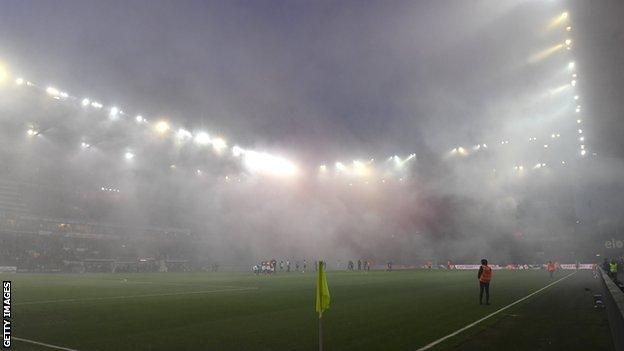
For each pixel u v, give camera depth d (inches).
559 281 1209.4
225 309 602.9
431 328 444.8
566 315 534.3
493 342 375.9
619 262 1694.1
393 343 373.7
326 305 299.7
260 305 652.1
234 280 1357.0
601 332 420.8
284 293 865.5
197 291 909.8
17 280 1278.3
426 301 700.0
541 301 690.2
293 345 370.3
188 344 374.3
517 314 544.4
